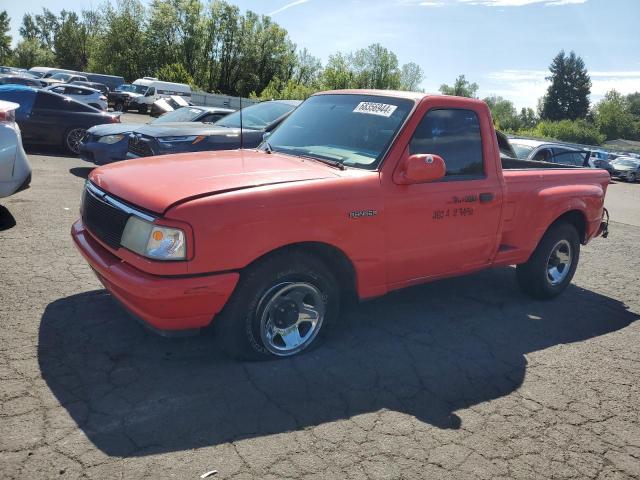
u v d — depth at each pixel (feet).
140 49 213.05
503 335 15.31
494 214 15.25
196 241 10.31
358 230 12.28
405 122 13.48
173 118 37.58
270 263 11.33
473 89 361.51
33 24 356.59
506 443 10.27
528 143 33.47
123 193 11.45
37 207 24.45
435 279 14.67
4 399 10.02
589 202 18.34
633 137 347.36
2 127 19.99
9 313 13.51
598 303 19.16
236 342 11.63
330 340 13.82
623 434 10.94
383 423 10.49
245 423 10.04
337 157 13.58
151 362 11.85
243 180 11.48
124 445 9.11
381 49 225.35
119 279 10.61
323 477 8.81
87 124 42.86
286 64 221.05
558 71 376.48
